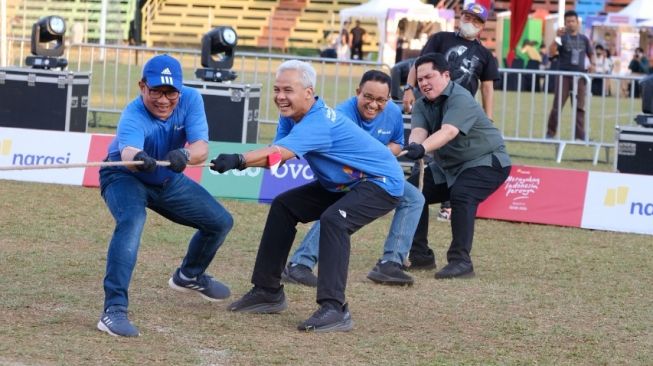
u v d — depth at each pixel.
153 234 9.09
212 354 5.70
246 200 10.98
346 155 6.43
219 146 11.09
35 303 6.59
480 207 10.76
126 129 6.08
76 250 8.28
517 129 15.63
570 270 8.52
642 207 10.35
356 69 24.42
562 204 10.57
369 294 7.39
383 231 9.89
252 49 41.22
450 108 8.02
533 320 6.82
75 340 5.80
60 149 11.40
